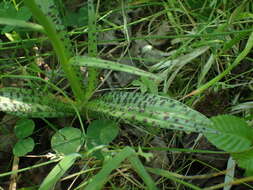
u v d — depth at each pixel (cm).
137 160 18
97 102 23
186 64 29
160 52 29
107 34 31
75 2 32
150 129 24
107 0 32
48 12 20
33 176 23
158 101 21
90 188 16
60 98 23
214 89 26
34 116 22
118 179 23
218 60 28
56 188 22
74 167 23
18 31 28
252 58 28
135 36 31
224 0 29
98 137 21
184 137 24
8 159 24
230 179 21
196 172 23
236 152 19
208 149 23
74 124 25
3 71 27
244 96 26
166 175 19
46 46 29
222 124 20
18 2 31
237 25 29
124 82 28
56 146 21
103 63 19
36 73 27
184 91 27
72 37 30
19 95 22
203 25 30
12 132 25
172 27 30
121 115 21
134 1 31
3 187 23
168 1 30
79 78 22
